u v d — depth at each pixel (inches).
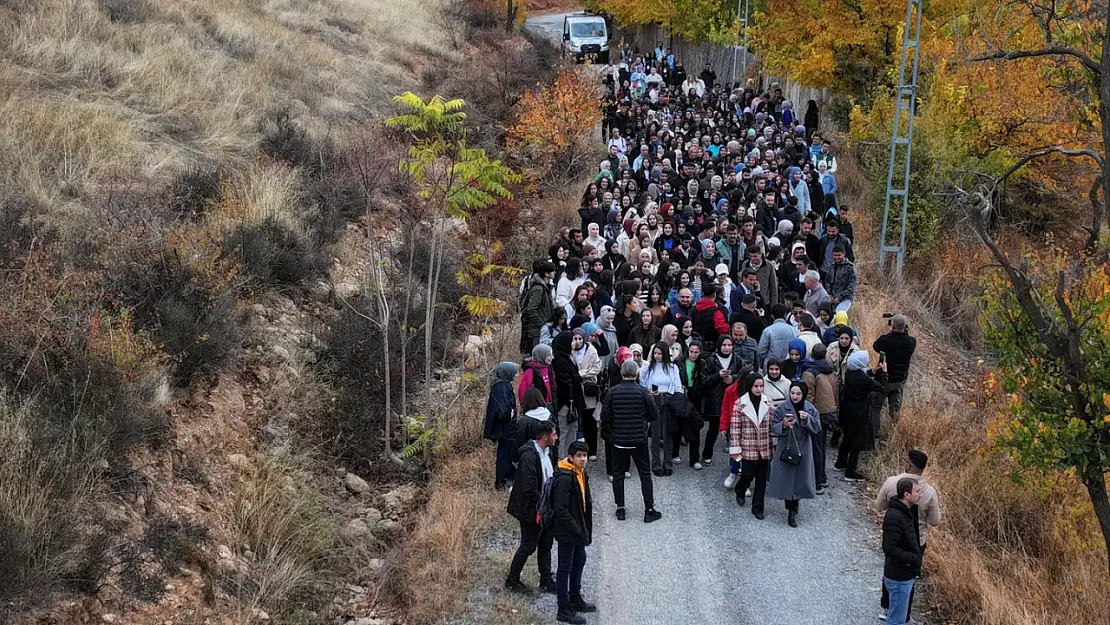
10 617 248.5
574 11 2488.9
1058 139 703.1
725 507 392.8
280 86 759.1
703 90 1254.3
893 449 433.7
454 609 323.0
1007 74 695.1
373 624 319.6
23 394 308.3
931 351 600.1
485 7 1427.2
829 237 561.0
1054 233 780.0
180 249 415.5
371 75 904.3
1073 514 368.8
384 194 649.0
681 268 519.5
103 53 631.8
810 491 373.4
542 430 324.8
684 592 332.2
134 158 515.8
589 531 315.3
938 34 832.3
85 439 302.8
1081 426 296.4
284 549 343.0
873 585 340.5
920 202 722.2
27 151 467.5
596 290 486.3
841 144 962.1
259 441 388.2
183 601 292.2
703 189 695.1
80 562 272.4
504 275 619.5
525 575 345.1
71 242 392.5
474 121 854.5
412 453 425.1
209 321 391.5
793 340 412.8
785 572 346.0
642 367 423.2
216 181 518.6
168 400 357.7
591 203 657.0
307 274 497.4
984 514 388.2
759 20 1040.2
